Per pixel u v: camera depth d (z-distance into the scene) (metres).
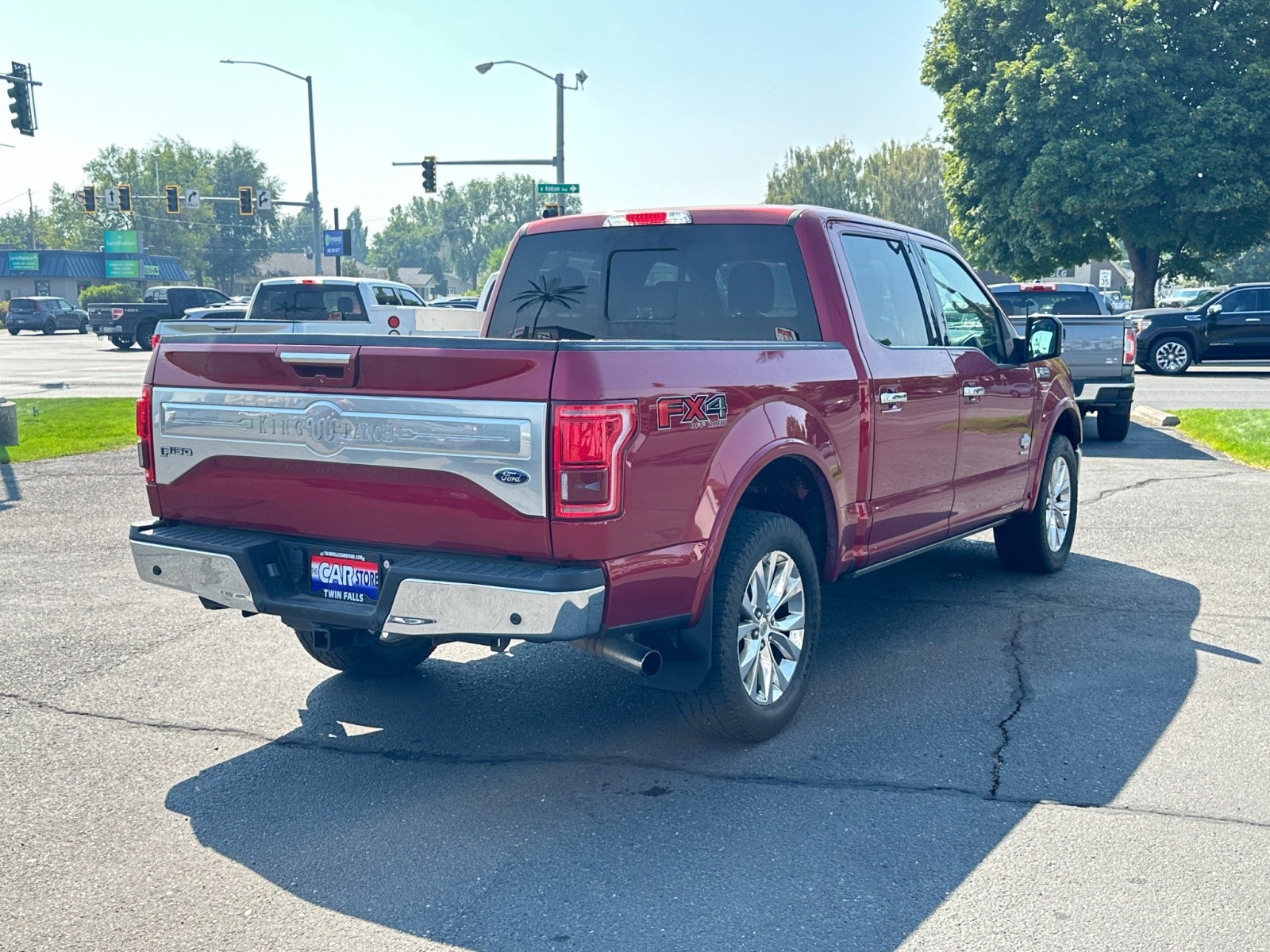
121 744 4.71
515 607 3.73
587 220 5.79
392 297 20.86
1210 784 4.26
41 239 133.50
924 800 4.14
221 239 131.75
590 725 4.92
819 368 4.89
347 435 4.05
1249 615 6.54
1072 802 4.11
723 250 5.45
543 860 3.70
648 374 3.93
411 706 5.17
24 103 27.77
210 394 4.39
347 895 3.49
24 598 7.02
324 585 4.28
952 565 7.86
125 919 3.36
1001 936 3.23
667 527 4.02
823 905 3.40
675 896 3.47
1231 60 35.19
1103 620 6.46
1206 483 11.00
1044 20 37.31
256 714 5.06
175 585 4.48
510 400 3.77
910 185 91.31
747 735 4.59
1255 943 3.19
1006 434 6.66
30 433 14.86
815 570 4.89
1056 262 38.69
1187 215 35.41
